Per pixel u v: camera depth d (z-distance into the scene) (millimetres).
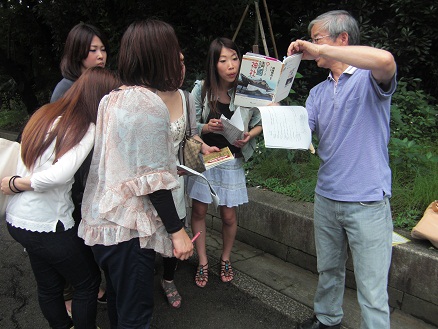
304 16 5512
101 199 1519
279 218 3107
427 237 2342
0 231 3881
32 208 1702
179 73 1669
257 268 3053
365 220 1767
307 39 5406
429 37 4938
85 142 1675
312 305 2576
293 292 2730
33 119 1756
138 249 1553
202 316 2506
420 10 4770
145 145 1448
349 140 1771
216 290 2801
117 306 1662
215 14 5230
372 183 1748
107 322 2467
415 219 2742
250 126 2697
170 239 1606
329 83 1890
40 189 1643
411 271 2330
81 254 1812
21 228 1719
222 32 5539
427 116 4461
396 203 2928
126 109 1462
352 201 1781
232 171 2676
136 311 1627
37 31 7984
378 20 5438
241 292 2762
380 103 1712
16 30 7984
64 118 1697
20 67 8555
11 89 9680
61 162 1625
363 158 1752
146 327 1675
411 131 4285
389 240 1821
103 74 1795
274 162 3848
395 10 4934
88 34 2480
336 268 2076
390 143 3576
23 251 3445
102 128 1574
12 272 3082
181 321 2453
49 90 8828
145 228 1495
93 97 1736
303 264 3012
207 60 2578
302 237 2965
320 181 1981
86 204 1632
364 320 1812
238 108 2484
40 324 2434
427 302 2285
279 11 5906
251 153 2693
